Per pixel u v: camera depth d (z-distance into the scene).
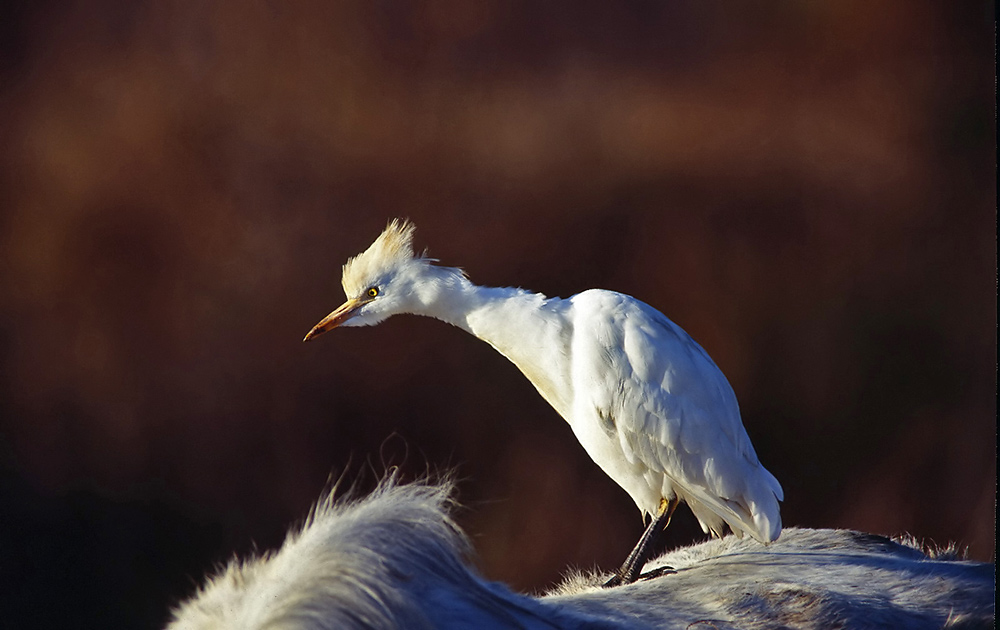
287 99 21.25
